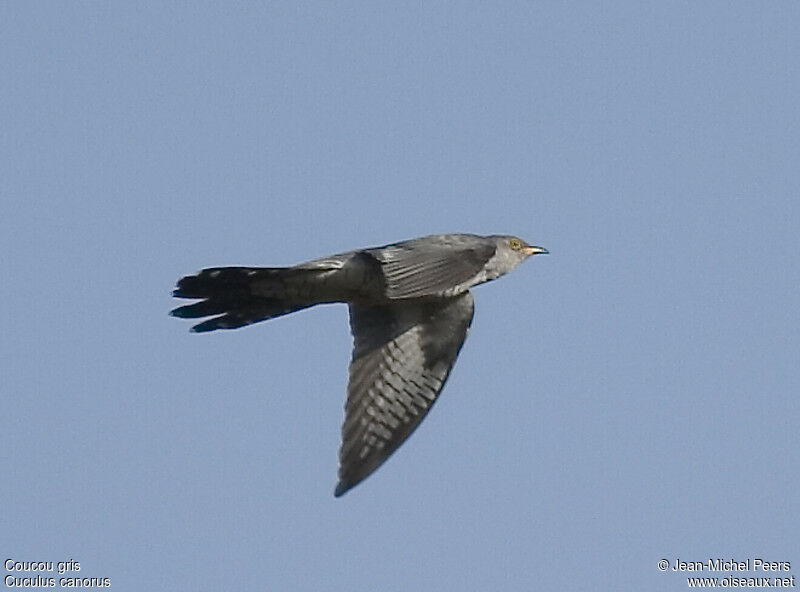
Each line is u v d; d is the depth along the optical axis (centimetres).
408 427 1688
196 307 1633
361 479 1656
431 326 1720
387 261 1583
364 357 1694
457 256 1598
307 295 1644
